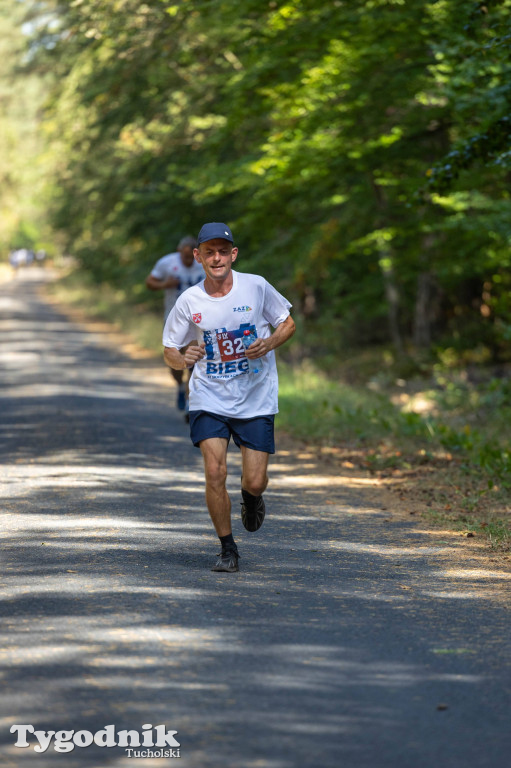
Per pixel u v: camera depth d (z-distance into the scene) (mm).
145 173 62750
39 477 22219
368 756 8477
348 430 30922
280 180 44281
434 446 28125
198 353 14344
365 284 71062
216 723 9070
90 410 34375
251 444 14758
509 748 8711
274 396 14930
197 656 10812
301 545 16703
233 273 14594
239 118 43938
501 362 61625
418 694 9922
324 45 39656
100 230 80062
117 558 15180
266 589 13734
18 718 9086
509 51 24844
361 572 14961
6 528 17172
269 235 53344
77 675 10133
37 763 8258
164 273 29219
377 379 54656
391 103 42281
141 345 66000
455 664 10867
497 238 45062
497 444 27062
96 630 11586
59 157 70938
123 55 51000
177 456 25844
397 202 49312
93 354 59781
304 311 84688
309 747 8625
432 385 54344
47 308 111125
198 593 13336
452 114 40844
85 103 56438
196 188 48062
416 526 18469
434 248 49469
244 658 10805
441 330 67562
